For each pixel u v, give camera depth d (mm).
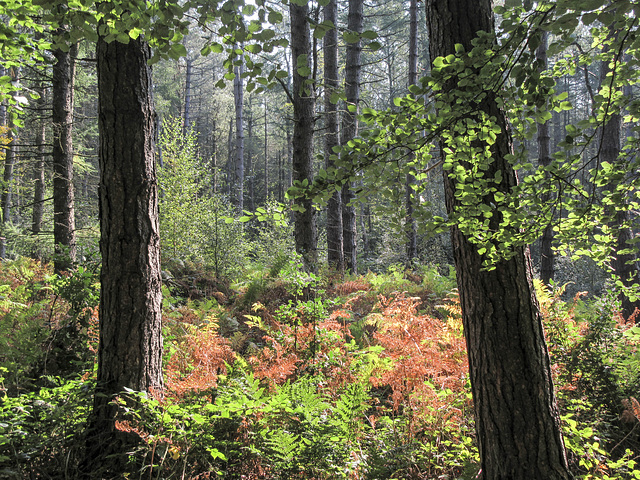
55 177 7855
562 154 1883
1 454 2660
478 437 2723
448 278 9141
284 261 7641
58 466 2779
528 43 1578
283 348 4449
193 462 2803
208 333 4270
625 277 7301
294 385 3607
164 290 6273
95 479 2707
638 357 4070
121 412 3000
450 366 4027
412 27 13734
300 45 7059
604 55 2141
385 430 3598
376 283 8750
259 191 39875
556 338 4211
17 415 2730
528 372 2523
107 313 3129
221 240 9633
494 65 1751
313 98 7172
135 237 3137
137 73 3172
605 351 4164
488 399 2604
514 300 2543
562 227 2143
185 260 9367
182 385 3271
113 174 3113
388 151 2039
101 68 3125
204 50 2004
